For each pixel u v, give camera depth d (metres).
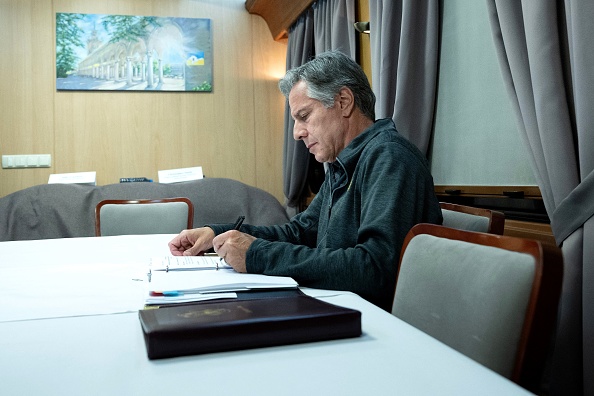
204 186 4.68
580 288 1.59
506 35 1.94
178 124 5.18
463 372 0.59
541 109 1.75
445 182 2.77
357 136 1.45
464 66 2.58
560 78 1.73
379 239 1.15
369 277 1.10
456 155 2.67
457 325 0.81
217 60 5.28
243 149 5.35
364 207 1.25
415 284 0.95
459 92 2.63
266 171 5.41
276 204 4.84
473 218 1.39
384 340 0.71
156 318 0.69
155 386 0.55
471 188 2.53
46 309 0.90
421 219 1.24
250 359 0.63
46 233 4.23
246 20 5.35
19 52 4.82
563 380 1.61
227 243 1.20
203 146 5.24
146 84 5.06
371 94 1.55
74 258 1.52
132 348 0.68
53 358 0.65
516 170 2.25
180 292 0.97
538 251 0.71
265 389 0.54
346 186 1.43
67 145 4.92
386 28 2.87
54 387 0.55
